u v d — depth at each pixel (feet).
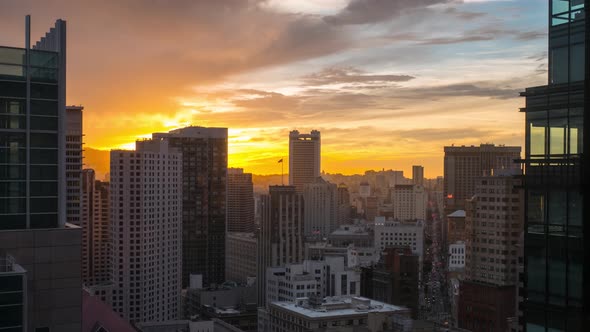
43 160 345.31
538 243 196.13
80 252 344.69
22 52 341.41
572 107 188.44
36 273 335.88
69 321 341.62
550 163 193.98
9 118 338.34
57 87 348.79
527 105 201.67
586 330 181.88
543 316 193.98
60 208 348.79
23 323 309.63
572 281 186.50
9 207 338.34
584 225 183.52
